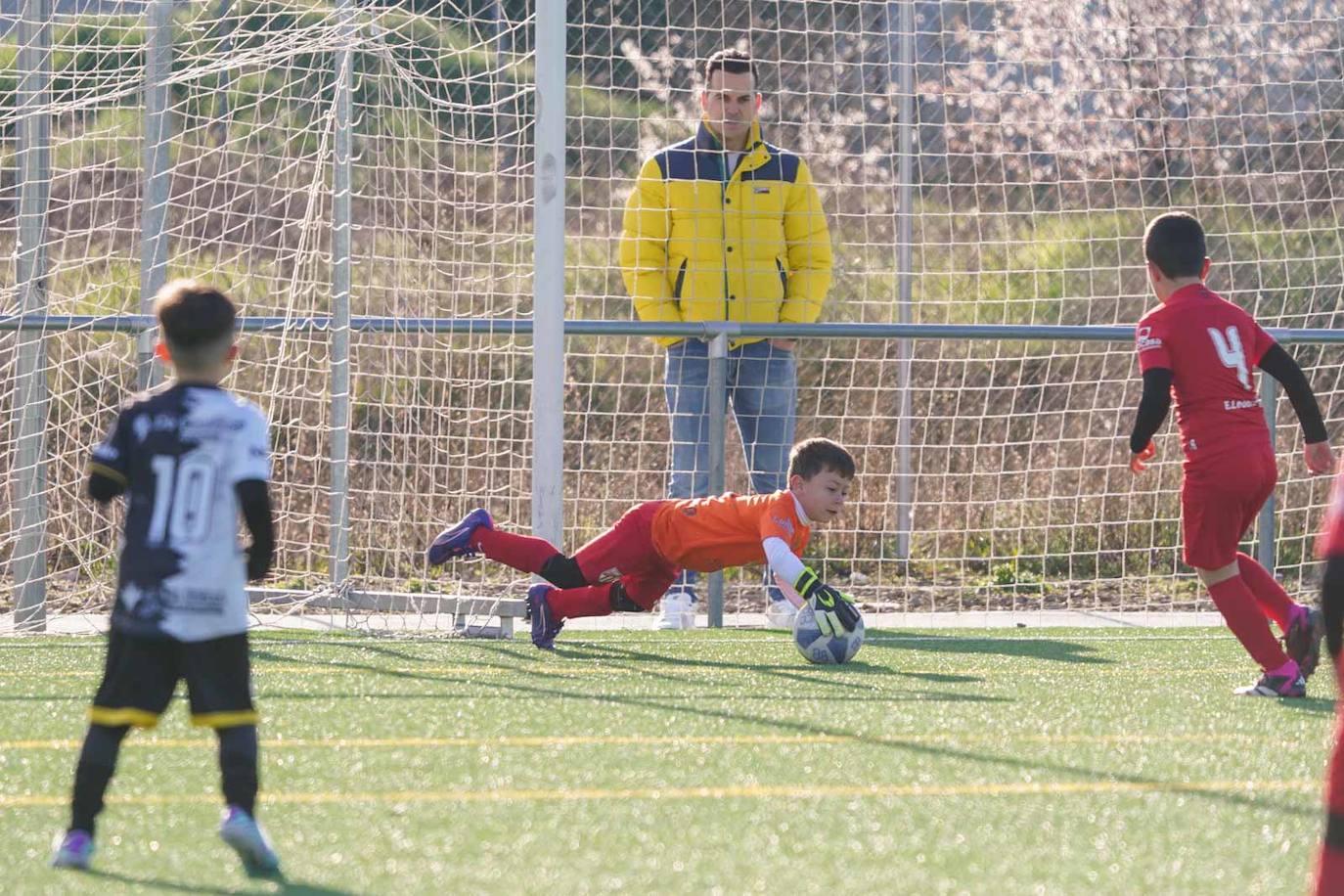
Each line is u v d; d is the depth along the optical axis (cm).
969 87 4222
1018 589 3391
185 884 1078
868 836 1209
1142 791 1374
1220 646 2533
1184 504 1961
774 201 2880
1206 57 3994
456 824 1244
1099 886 1080
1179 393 1956
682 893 1055
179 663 1163
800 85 4484
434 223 3244
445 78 3203
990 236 4375
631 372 3975
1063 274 4234
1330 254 4303
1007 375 4000
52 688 1977
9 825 1251
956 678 2108
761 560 2373
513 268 3716
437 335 3172
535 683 2028
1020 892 1064
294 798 1334
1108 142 4181
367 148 3519
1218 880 1095
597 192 4412
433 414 3450
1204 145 4288
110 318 2683
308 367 3128
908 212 3622
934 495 3747
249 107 3148
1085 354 3406
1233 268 4288
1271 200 4381
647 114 4297
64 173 3028
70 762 1498
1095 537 3578
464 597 2659
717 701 1872
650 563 2359
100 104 3006
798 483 2292
